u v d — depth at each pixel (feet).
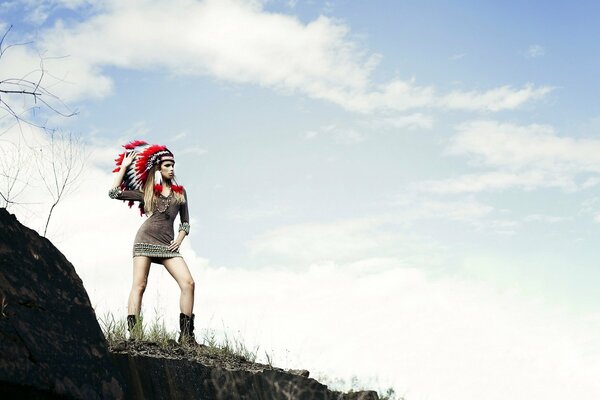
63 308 16.74
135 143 25.63
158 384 18.67
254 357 25.14
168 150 25.82
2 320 14.97
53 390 15.06
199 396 19.66
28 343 15.14
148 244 24.86
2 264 15.92
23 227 17.19
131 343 21.52
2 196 18.57
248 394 21.26
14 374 14.43
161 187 25.39
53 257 17.47
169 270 24.98
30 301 15.96
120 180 25.05
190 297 24.63
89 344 16.79
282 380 22.66
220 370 20.79
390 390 26.66
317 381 23.86
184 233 25.58
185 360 19.95
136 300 24.26
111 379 16.84
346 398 24.64
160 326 23.77
